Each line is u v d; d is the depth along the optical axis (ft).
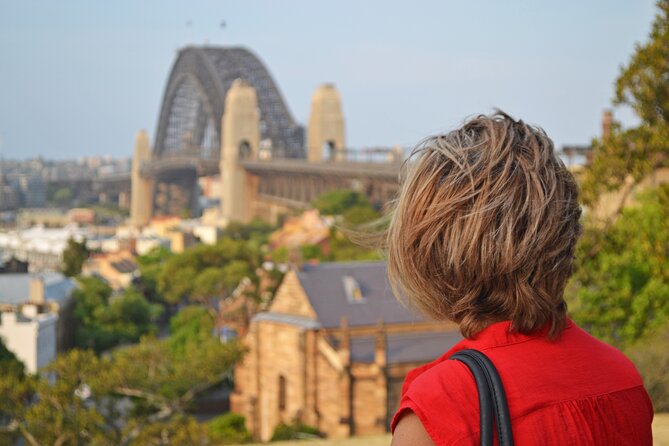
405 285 10.75
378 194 651.25
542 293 10.30
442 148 10.67
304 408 172.65
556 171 10.59
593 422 10.00
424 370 10.76
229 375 240.73
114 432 131.13
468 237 10.21
